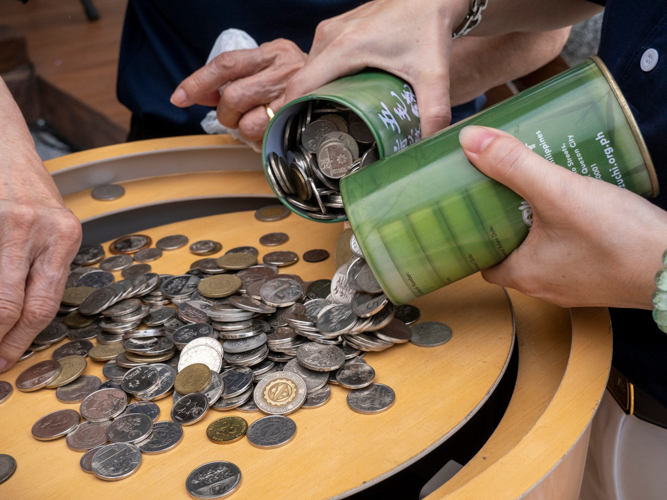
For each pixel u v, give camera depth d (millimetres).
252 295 804
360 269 752
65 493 569
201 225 1069
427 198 619
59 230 757
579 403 595
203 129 1444
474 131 578
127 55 1479
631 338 787
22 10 4270
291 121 835
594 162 591
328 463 585
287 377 687
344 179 664
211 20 1321
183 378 681
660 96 680
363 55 770
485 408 751
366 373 692
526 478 512
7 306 693
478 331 762
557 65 1511
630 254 580
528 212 616
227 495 553
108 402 671
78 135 3098
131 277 899
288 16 1306
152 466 595
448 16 773
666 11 672
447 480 607
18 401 694
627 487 808
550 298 683
